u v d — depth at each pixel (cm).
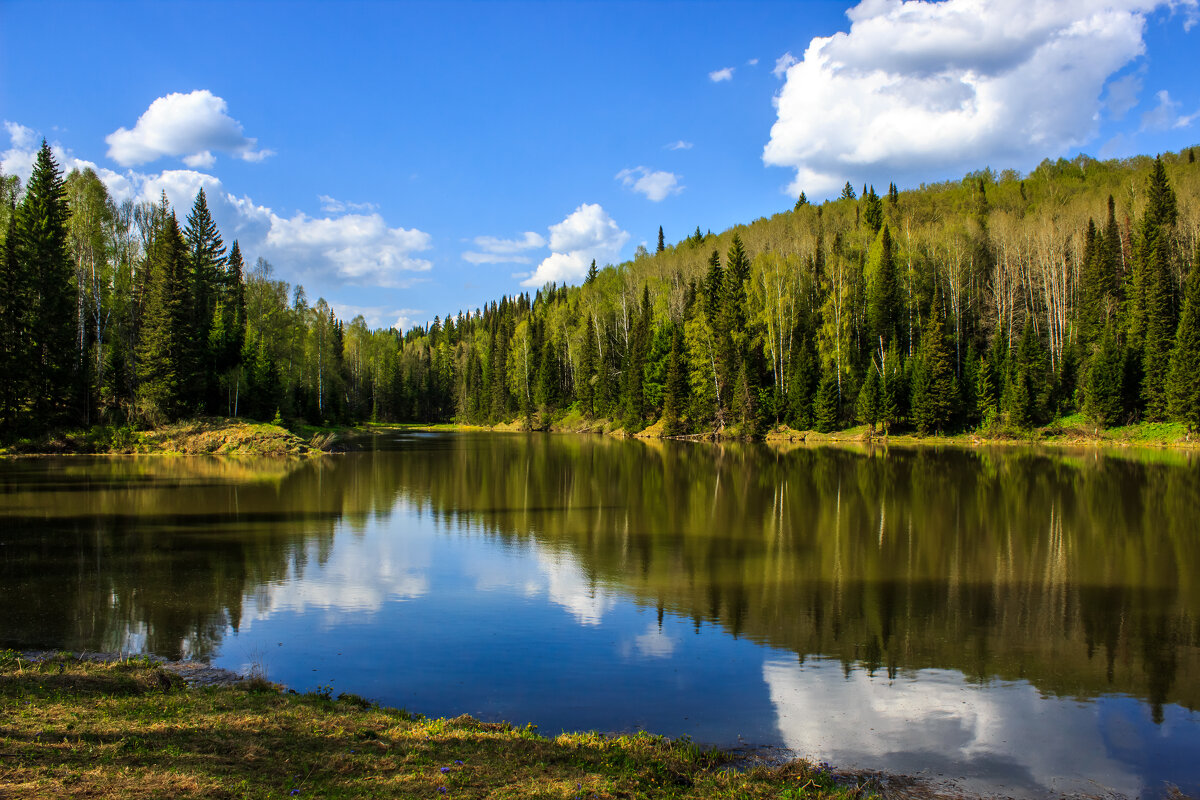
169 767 673
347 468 4309
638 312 9144
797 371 6844
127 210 6156
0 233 5219
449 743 801
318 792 639
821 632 1330
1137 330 6031
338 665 1141
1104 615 1435
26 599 1482
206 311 6831
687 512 2678
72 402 5059
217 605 1464
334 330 9256
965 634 1323
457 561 1888
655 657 1195
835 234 8675
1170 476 3606
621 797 682
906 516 2555
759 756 853
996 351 6506
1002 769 838
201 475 3738
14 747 693
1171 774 836
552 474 4003
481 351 13125
